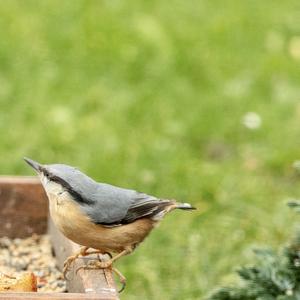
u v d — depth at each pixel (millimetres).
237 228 11133
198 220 11266
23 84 14188
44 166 7207
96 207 7051
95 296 6242
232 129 13500
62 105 13773
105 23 15766
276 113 13969
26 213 8727
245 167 12625
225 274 10250
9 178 8711
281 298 8141
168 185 11984
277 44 15781
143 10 16328
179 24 16031
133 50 15148
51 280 8000
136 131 13281
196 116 13727
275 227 11078
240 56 15375
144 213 7238
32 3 16281
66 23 15766
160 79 14648
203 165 12539
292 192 12062
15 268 8242
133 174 12148
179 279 10195
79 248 7586
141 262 10414
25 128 13188
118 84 14430
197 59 15133
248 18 16391
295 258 8453
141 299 9891
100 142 12898
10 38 15234
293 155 12867
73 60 14891
